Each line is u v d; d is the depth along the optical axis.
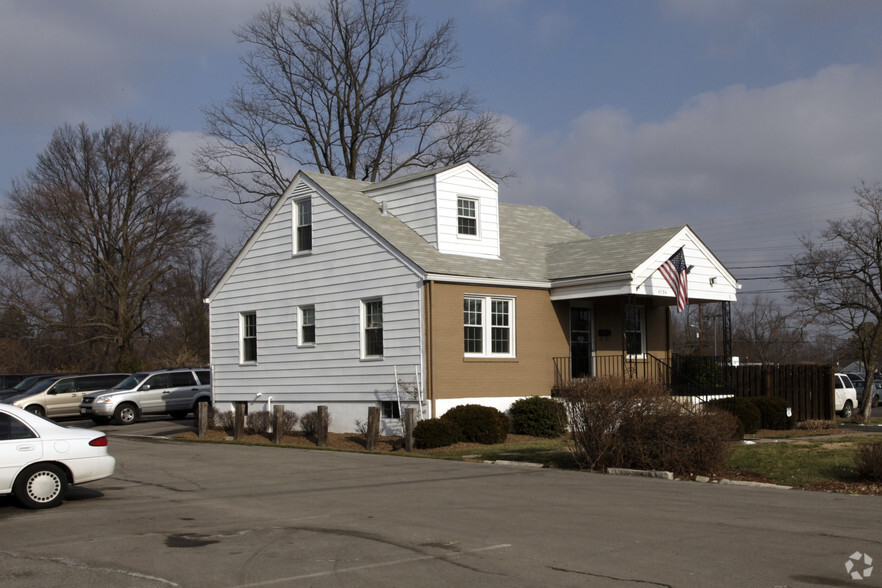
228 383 29.44
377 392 24.17
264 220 28.33
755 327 72.19
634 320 28.48
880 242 31.23
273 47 45.16
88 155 50.88
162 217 52.50
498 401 24.25
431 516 11.22
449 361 23.17
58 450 12.62
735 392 26.28
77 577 8.25
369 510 11.81
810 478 14.22
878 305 32.22
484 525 10.52
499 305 24.81
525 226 31.14
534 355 25.34
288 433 25.34
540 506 11.95
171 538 10.10
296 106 46.12
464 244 25.47
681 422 15.37
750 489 13.68
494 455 18.80
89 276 51.97
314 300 26.39
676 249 25.78
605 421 16.08
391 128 47.22
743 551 8.90
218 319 29.95
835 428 26.20
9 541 10.07
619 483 14.41
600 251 26.81
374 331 24.59
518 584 7.68
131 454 20.50
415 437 21.12
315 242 26.53
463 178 25.72
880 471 13.79
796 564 8.30
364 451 20.73
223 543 9.73
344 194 26.42
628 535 9.78
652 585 7.58
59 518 11.66
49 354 61.28
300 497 13.21
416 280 23.19
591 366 26.94
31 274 50.88
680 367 26.83
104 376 36.59
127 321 51.16
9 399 35.03
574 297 25.30
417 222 25.52
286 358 27.27
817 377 28.36
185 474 16.52
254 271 28.66
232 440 24.36
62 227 50.03
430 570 8.24
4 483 12.22
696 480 14.80
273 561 8.77
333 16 45.38
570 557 8.70
